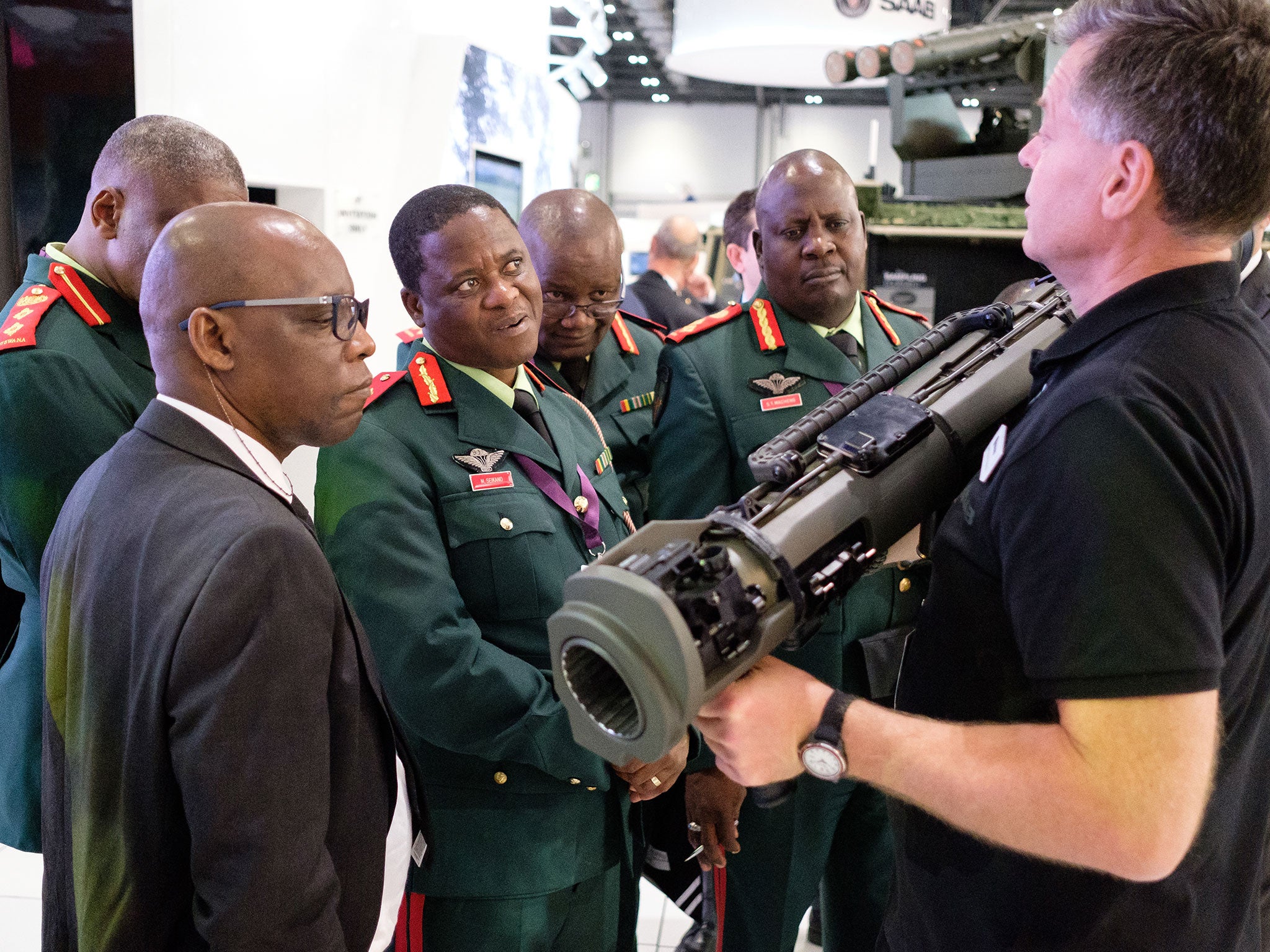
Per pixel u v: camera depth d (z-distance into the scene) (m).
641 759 0.73
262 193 3.54
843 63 3.41
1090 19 0.82
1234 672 0.85
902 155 3.49
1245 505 0.78
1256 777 0.94
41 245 2.78
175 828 0.93
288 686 0.91
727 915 1.84
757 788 1.35
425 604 1.34
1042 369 0.89
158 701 0.89
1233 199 0.77
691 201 13.77
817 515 0.81
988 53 3.15
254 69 3.21
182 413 1.00
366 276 3.76
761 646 0.76
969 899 0.97
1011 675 0.88
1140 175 0.78
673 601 0.71
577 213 2.03
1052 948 0.92
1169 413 0.75
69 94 2.77
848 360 1.86
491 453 1.46
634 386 2.31
